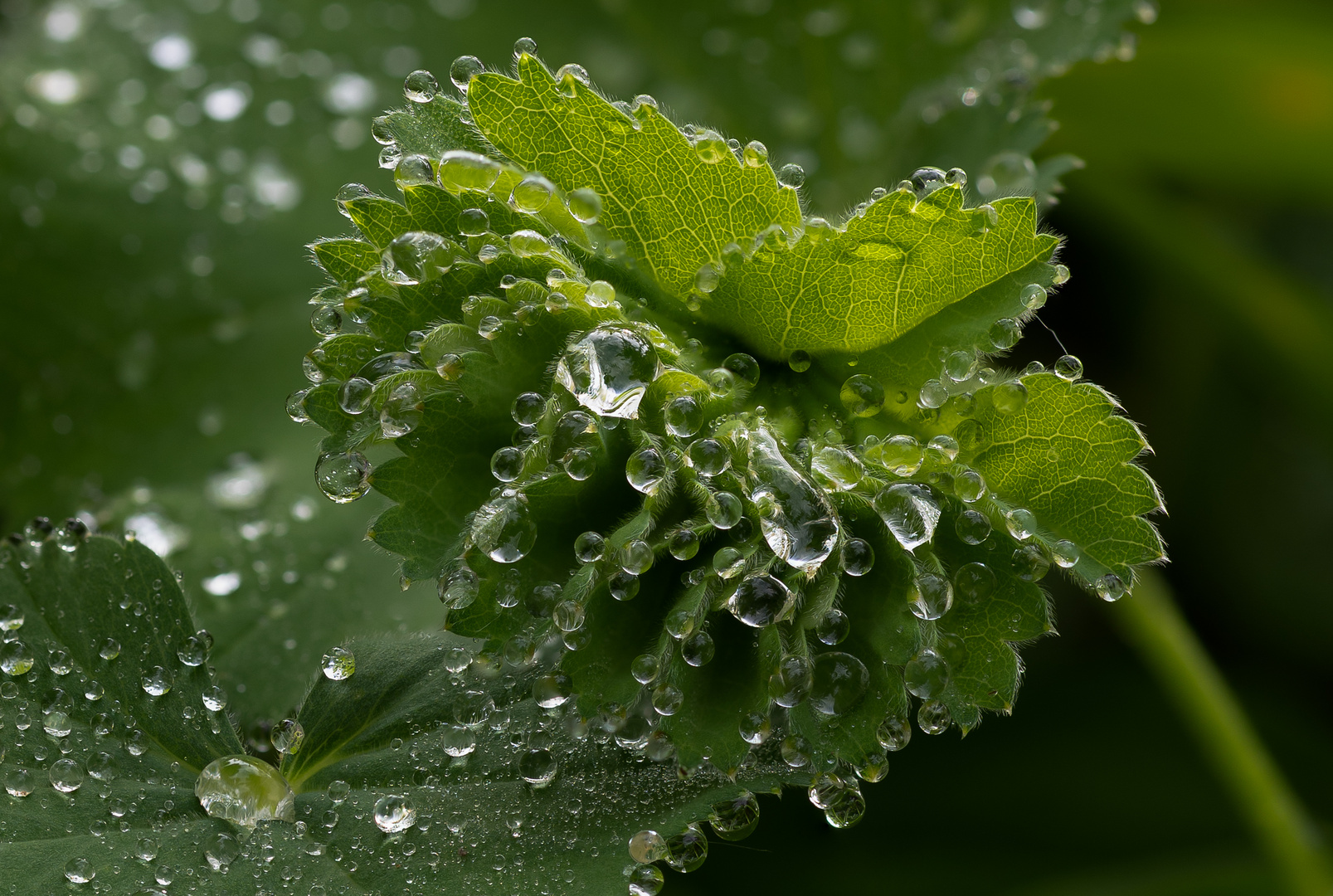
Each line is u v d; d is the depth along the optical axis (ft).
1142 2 1.02
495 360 0.82
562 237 0.83
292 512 0.94
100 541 0.84
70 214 1.02
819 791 0.82
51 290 0.99
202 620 0.90
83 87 1.08
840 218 0.84
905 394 0.83
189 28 1.13
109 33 1.11
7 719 0.83
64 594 0.84
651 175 0.83
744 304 0.83
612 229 0.83
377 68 1.15
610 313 0.82
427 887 0.82
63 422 0.98
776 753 0.83
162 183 1.06
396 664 0.84
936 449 0.82
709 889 1.09
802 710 0.82
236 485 0.96
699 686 0.82
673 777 0.83
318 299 0.83
